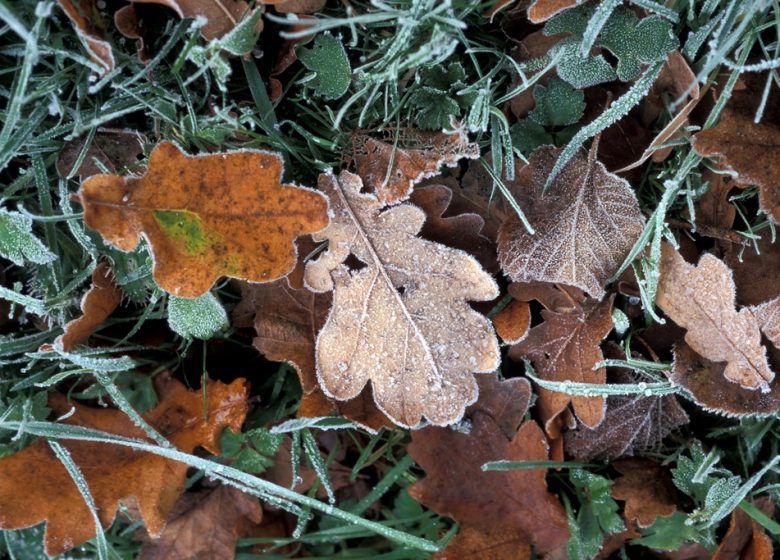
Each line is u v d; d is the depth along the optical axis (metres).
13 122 0.57
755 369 0.59
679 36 0.59
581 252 0.59
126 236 0.56
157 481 0.61
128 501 0.64
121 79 0.59
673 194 0.60
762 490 0.62
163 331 0.63
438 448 0.62
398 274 0.59
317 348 0.59
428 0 0.57
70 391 0.62
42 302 0.60
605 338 0.62
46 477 0.60
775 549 0.64
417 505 0.65
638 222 0.59
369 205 0.59
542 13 0.56
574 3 0.56
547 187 0.59
